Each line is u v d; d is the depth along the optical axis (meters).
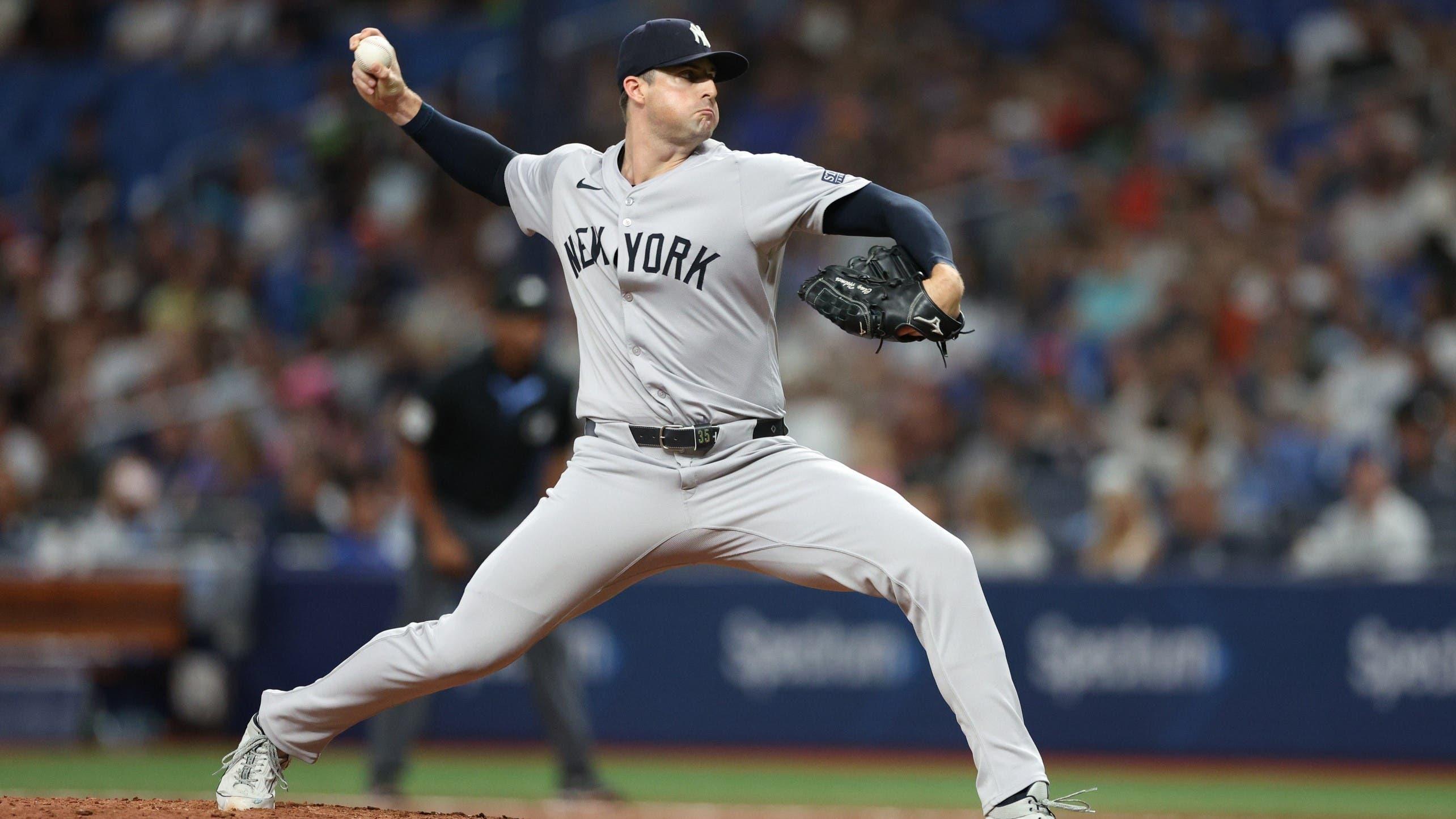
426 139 15.62
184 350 50.09
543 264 37.91
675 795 27.55
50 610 36.84
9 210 61.88
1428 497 35.22
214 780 29.33
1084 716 33.25
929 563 14.04
